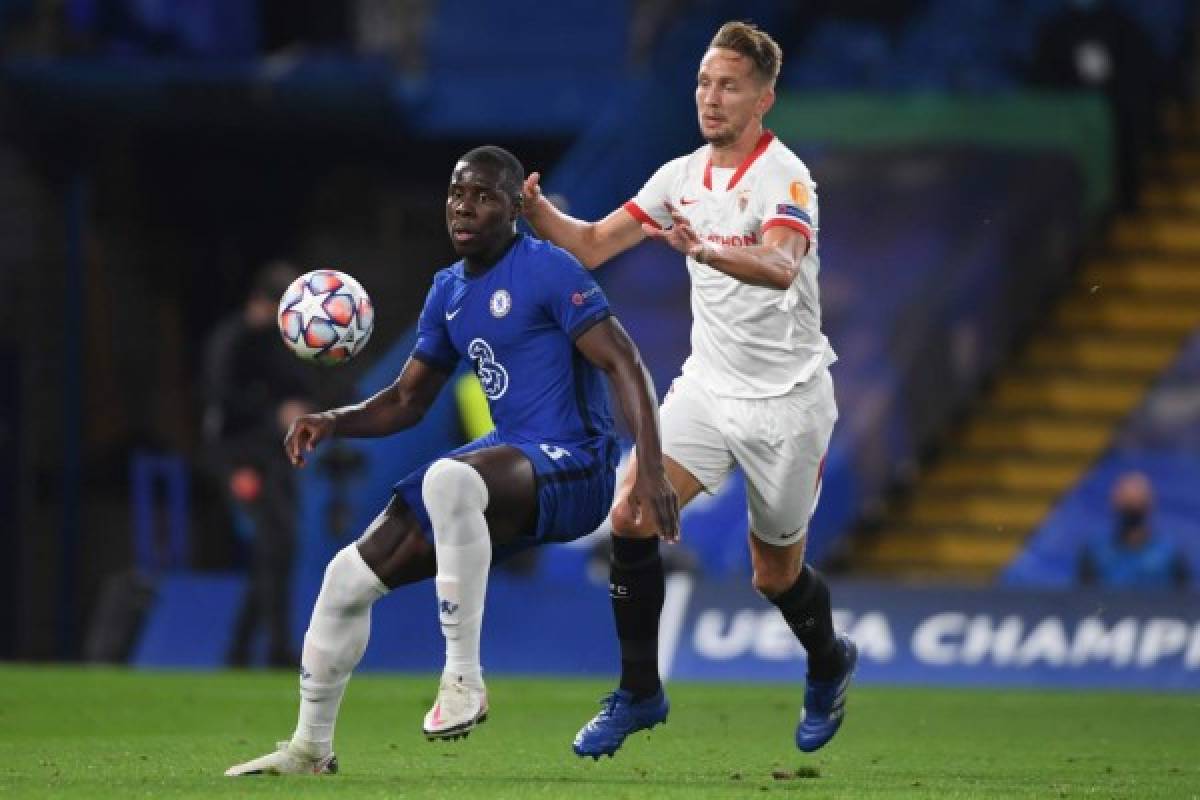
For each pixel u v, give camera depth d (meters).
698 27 69.25
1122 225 69.31
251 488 50.75
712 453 24.77
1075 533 61.34
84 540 66.75
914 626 48.81
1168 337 66.44
